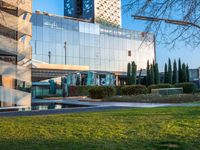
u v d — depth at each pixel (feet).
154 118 41.52
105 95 106.73
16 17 72.13
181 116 43.37
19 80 73.77
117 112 51.34
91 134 29.76
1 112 57.31
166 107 61.00
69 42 234.17
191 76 209.97
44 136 28.96
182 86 133.28
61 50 228.63
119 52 265.75
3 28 71.61
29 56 75.61
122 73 261.44
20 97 72.84
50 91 159.12
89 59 247.29
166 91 106.83
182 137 28.17
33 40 212.43
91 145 24.81
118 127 33.83
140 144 25.21
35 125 35.99
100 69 254.06
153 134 29.60
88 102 92.22
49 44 221.66
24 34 74.49
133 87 112.06
